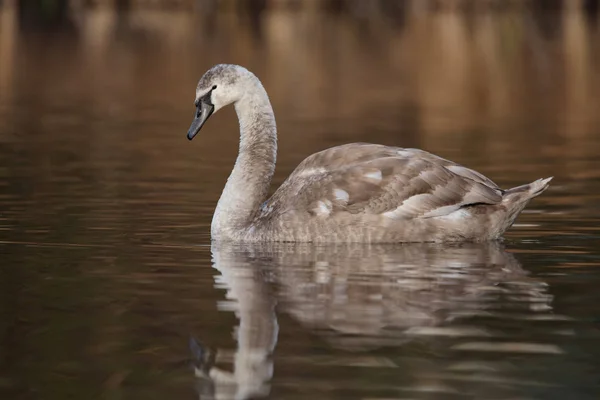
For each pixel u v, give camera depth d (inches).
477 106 1323.8
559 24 2431.1
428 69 1736.0
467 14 2738.7
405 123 1156.5
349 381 322.3
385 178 535.2
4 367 338.3
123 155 906.1
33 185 734.5
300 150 943.0
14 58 1856.5
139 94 1449.3
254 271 470.3
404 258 496.1
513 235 558.9
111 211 633.6
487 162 872.3
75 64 1780.3
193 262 491.2
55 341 364.2
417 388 316.5
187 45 2020.2
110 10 2770.7
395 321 384.8
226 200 560.7
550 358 342.6
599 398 307.1
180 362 342.6
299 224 536.7
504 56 1902.1
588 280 449.7
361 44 2092.8
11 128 1100.5
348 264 483.2
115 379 327.0
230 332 372.5
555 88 1507.1
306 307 404.8
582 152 925.2
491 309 401.4
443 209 534.0
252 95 575.5
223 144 992.9
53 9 2758.4
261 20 2554.1
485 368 333.7
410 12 2802.7
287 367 336.5
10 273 465.1
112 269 474.0
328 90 1478.8
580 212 629.3
